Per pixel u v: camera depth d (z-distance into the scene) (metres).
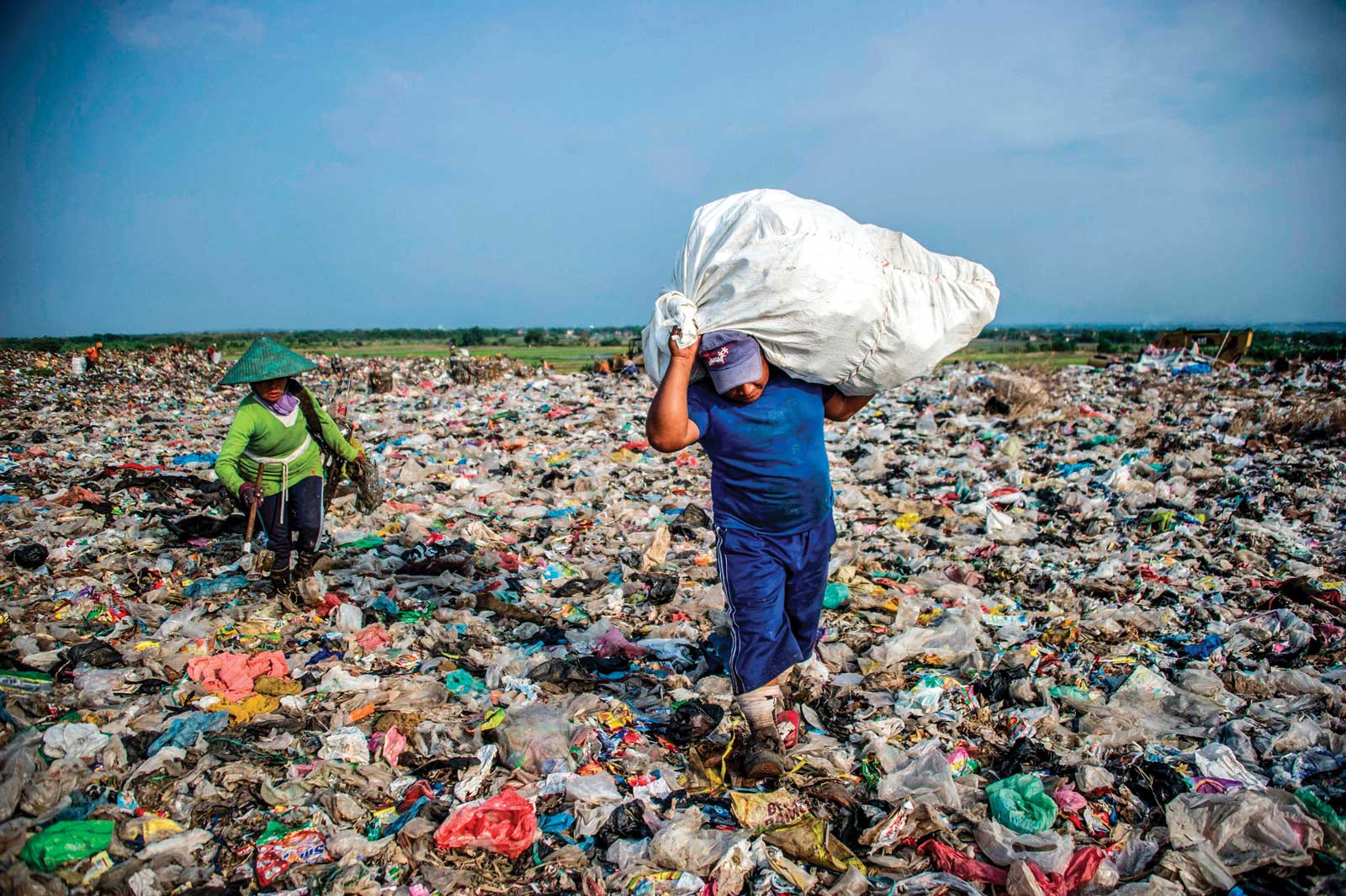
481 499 8.34
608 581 5.71
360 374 25.66
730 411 3.02
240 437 4.69
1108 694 3.88
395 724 3.46
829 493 3.24
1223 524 6.80
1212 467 9.18
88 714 3.41
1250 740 3.32
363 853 2.64
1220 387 19.02
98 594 4.99
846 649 4.39
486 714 3.62
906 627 4.77
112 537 6.23
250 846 2.67
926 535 7.02
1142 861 2.63
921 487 8.95
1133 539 6.70
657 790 3.09
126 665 4.01
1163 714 3.66
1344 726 3.38
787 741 3.41
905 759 3.26
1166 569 5.76
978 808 2.95
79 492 7.38
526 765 3.18
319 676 3.98
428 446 11.56
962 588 5.41
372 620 4.79
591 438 12.53
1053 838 2.67
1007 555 6.27
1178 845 2.65
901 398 17.12
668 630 4.75
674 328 2.93
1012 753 3.33
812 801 3.04
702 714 3.46
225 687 3.78
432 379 25.91
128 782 2.94
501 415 15.27
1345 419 11.01
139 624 4.62
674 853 2.64
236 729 3.40
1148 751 3.29
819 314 2.89
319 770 3.09
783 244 2.86
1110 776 3.11
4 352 32.81
